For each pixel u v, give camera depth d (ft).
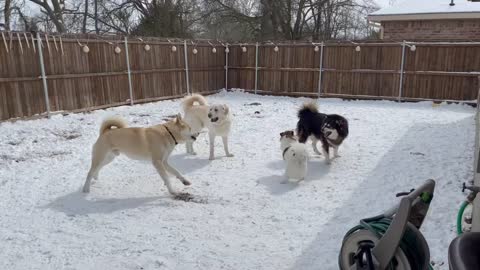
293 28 78.95
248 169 19.30
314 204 14.62
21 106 31.24
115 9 76.95
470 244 5.85
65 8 76.79
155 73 43.27
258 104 41.81
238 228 12.71
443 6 49.70
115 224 13.04
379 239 7.47
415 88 42.29
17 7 66.18
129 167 19.49
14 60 30.40
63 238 12.07
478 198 9.02
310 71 47.03
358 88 45.11
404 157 20.42
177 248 11.42
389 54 42.73
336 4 76.33
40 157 21.44
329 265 10.21
